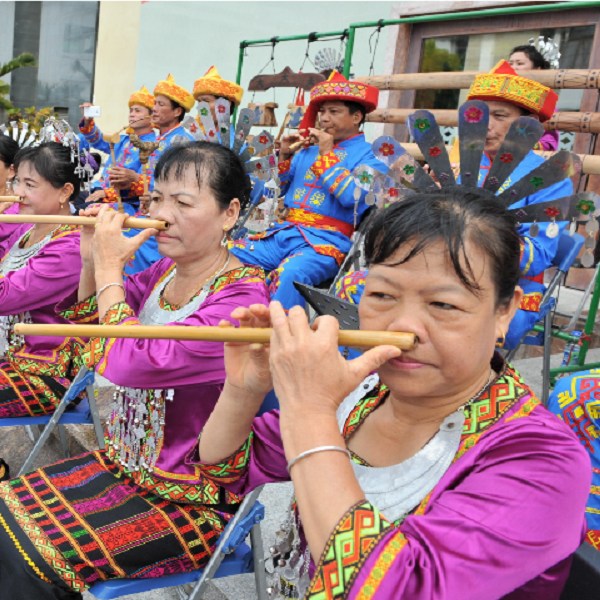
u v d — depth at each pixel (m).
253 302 1.56
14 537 1.37
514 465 0.85
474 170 1.42
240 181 1.63
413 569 0.77
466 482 0.85
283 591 1.18
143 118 4.86
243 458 1.17
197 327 0.93
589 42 4.18
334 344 0.84
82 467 1.62
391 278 0.86
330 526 0.79
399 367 0.88
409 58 4.97
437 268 0.84
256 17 5.88
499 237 0.85
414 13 4.86
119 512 1.45
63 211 2.28
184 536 1.42
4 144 2.85
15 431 2.76
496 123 2.39
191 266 1.64
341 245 3.33
